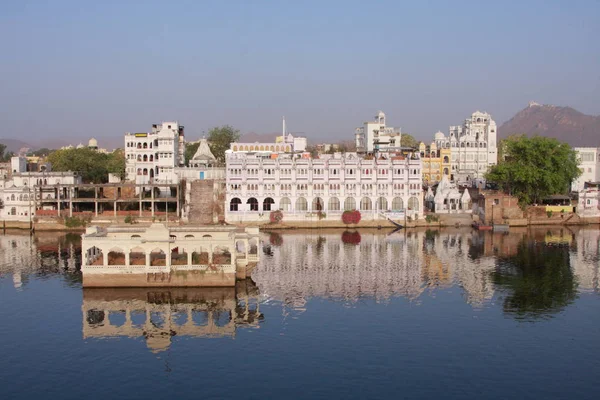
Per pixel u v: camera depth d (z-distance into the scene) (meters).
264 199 142.62
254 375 52.69
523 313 70.56
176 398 48.53
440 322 67.00
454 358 56.59
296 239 126.00
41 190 142.50
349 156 150.88
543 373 53.47
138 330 64.12
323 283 85.00
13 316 68.81
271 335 62.47
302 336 62.25
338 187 145.00
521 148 156.88
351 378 52.12
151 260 81.94
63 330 64.06
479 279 87.81
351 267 96.19
